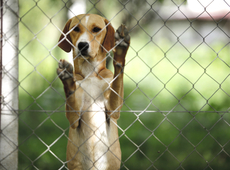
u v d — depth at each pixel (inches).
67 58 398.0
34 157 197.3
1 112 100.4
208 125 259.3
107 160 120.3
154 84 452.4
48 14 371.2
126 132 254.4
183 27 761.0
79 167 119.8
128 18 298.7
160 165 191.6
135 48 603.2
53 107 313.1
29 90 371.9
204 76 481.7
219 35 701.9
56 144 224.4
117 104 108.9
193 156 203.3
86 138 118.1
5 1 99.8
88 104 117.4
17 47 99.7
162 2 309.0
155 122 283.0
